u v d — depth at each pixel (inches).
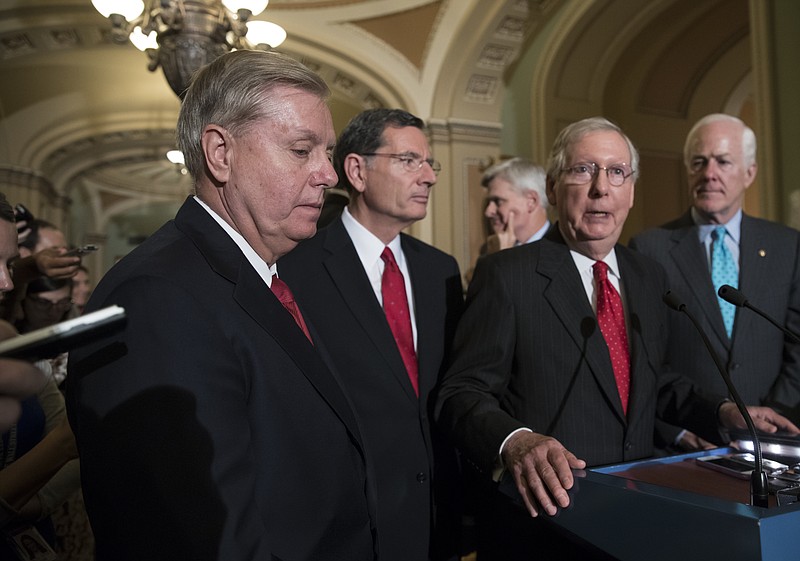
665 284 68.3
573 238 63.1
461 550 67.8
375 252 70.1
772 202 151.4
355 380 62.3
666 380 66.3
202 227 38.8
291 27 281.6
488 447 50.6
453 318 71.2
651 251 84.3
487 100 283.1
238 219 39.4
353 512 40.2
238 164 38.1
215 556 29.6
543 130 261.6
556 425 59.1
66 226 429.7
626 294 64.6
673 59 278.4
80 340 22.4
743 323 78.0
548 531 49.8
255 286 38.2
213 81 38.5
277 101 37.8
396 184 68.1
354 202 72.0
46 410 64.6
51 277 68.2
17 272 67.2
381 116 69.8
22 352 21.3
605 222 61.0
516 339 61.8
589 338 60.1
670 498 35.3
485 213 117.6
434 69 281.4
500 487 49.9
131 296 32.6
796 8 148.3
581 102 271.7
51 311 80.2
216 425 32.1
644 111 288.4
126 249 650.8
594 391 59.3
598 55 265.4
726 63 286.7
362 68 291.0
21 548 44.8
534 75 267.0
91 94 331.0
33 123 335.9
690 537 33.7
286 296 44.0
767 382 77.2
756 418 55.3
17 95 317.7
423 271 71.8
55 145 356.2
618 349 61.2
